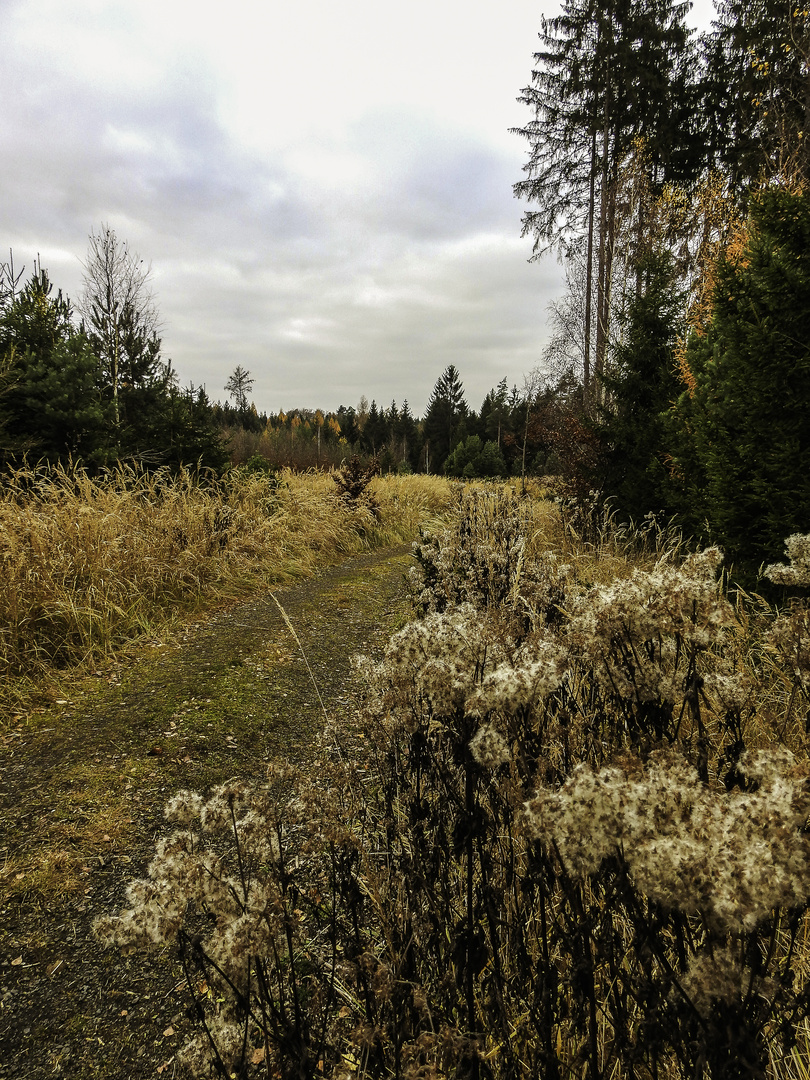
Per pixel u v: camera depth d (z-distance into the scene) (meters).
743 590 4.16
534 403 22.92
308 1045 1.25
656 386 8.94
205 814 1.33
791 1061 1.24
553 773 1.39
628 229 15.20
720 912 0.80
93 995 1.86
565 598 2.79
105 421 8.44
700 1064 0.91
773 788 0.92
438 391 61.47
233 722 3.63
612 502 8.62
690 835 0.89
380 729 1.82
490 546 4.39
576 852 0.94
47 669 4.27
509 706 1.25
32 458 7.64
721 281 4.71
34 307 8.80
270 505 9.38
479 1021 1.40
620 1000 1.17
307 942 1.84
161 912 1.13
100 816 2.73
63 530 5.57
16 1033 1.73
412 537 11.48
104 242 14.17
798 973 1.33
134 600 5.51
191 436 9.70
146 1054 1.66
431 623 1.67
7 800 2.86
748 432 4.41
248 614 6.01
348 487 11.70
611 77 17.00
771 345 4.15
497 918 1.32
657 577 1.44
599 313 17.02
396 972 1.42
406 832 1.82
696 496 6.60
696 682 1.43
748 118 15.13
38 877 2.35
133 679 4.30
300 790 1.59
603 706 1.78
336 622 5.74
